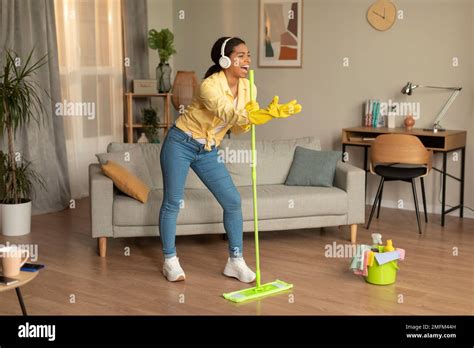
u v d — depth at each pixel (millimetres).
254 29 6922
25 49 5559
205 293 3793
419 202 6098
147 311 3504
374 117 6172
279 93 6859
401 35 6055
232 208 3998
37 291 3809
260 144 5215
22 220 5113
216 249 4707
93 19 6395
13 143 5270
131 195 4465
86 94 6414
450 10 5785
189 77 6895
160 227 4020
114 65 6707
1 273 2754
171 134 3900
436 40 5883
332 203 4770
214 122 3814
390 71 6152
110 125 6715
